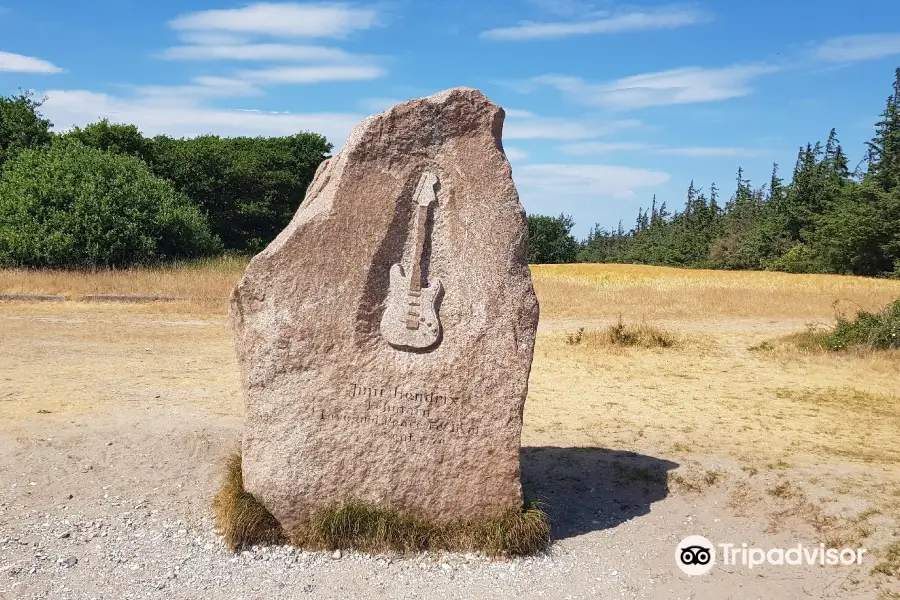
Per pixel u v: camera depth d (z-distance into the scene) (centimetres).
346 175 589
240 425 830
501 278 588
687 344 1523
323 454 575
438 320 581
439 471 579
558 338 1577
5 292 1980
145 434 788
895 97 4747
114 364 1185
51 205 2566
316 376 577
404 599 513
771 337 1639
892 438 863
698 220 7175
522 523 579
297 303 580
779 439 853
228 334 1521
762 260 5325
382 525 568
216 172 4122
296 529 582
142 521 619
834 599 536
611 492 708
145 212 2706
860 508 642
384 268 590
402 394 577
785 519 648
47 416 844
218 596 509
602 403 1021
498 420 579
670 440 844
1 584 513
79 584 518
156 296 1970
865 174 4784
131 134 3819
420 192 595
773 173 6981
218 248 3459
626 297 2397
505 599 519
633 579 558
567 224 7956
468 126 600
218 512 613
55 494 663
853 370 1259
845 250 4400
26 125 3541
